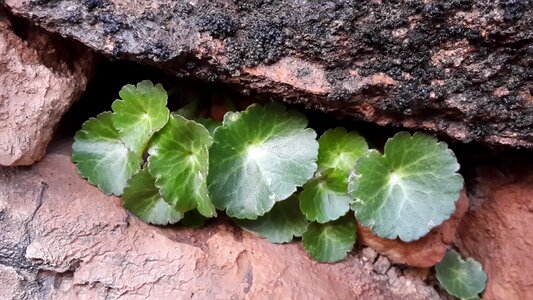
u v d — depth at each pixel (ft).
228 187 0.38
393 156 0.39
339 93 0.35
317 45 0.34
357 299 0.40
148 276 0.36
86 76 0.40
